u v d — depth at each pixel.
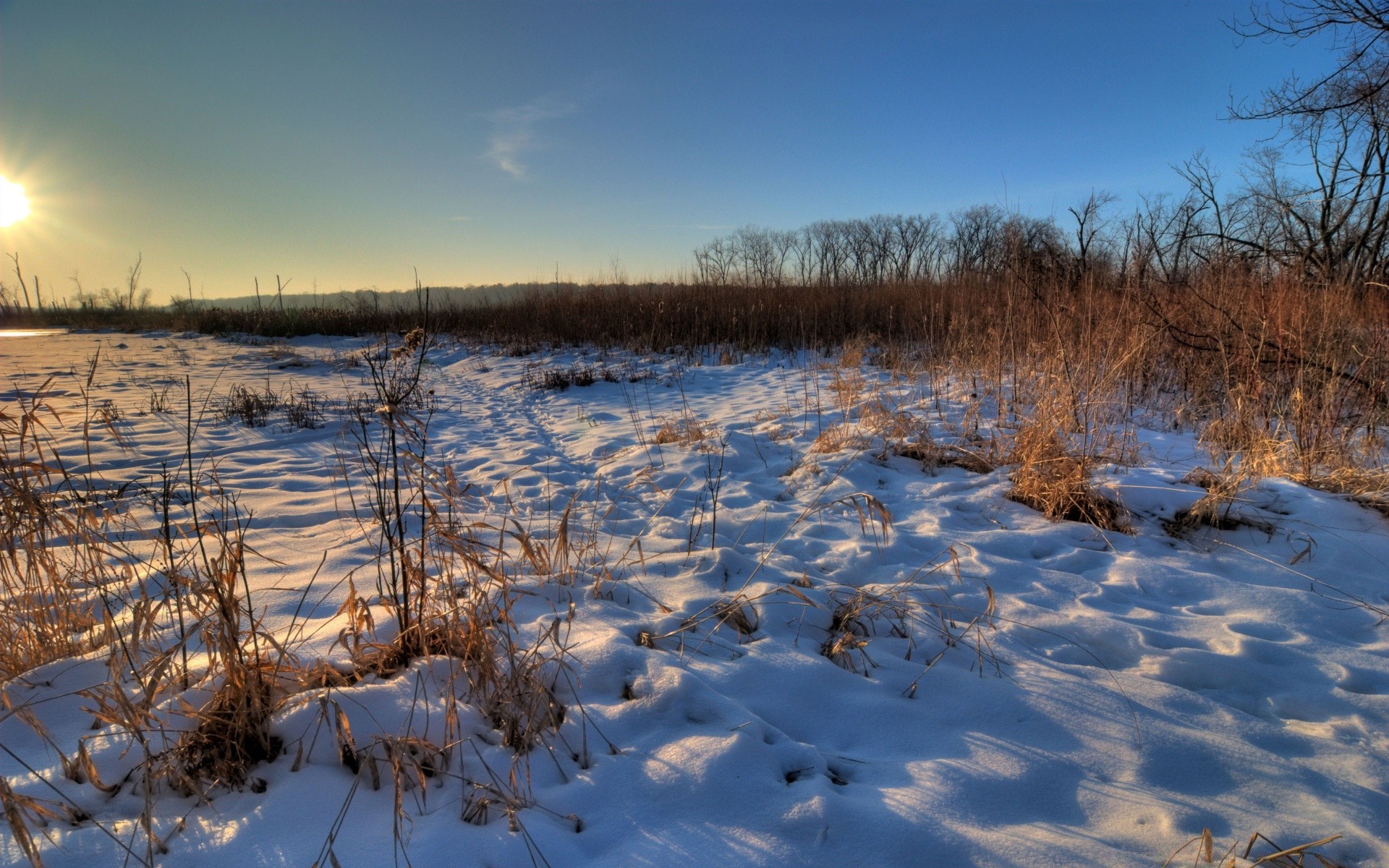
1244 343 6.07
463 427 8.62
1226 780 2.13
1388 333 5.66
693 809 1.92
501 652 2.54
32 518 2.57
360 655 2.39
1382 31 7.21
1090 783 2.11
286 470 6.17
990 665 2.76
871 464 5.43
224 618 2.03
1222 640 2.96
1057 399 5.87
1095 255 13.80
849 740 2.35
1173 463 5.23
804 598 3.00
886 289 16.72
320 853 1.68
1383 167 11.52
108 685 2.09
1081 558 3.84
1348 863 1.81
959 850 1.82
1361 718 2.43
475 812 1.85
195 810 1.80
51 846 1.65
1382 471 4.37
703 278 19.27
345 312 22.67
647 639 2.83
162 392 10.38
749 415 8.09
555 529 4.20
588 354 14.34
